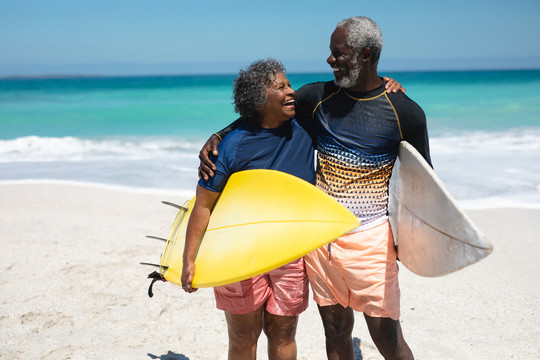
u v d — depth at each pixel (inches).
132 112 830.5
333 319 113.7
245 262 100.2
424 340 148.6
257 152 103.7
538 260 206.7
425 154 107.7
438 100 971.3
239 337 109.3
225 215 106.7
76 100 1123.9
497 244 225.0
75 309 166.4
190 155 445.4
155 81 2893.7
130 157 438.0
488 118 676.1
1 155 455.2
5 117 775.1
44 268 198.7
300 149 106.4
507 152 425.1
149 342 147.6
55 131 624.1
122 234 238.1
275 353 112.2
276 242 99.5
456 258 94.2
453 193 304.3
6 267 199.5
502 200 287.7
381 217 108.3
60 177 362.3
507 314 163.3
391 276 107.4
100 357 139.1
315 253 109.0
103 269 197.2
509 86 1520.7
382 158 106.0
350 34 99.9
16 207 281.6
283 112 100.8
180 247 117.7
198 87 1815.9
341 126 105.6
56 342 146.6
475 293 179.8
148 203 289.0
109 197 301.0
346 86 103.3
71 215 267.3
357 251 105.9
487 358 138.3
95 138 554.9
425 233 102.4
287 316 108.3
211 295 178.5
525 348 142.8
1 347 143.6
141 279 188.7
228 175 106.0
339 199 108.3
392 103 102.8
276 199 102.9
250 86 99.8
